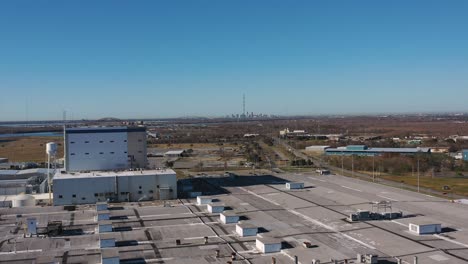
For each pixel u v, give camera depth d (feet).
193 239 167.84
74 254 151.33
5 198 247.70
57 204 239.50
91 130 273.75
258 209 218.59
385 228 178.09
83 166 272.51
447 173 334.85
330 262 139.54
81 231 181.78
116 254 141.18
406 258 142.10
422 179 306.76
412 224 172.86
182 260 144.05
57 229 177.17
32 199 238.27
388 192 256.52
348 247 154.61
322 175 335.06
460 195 245.65
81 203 242.17
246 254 149.48
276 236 169.89
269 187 282.77
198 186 293.64
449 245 154.92
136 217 205.46
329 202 231.50
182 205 232.73
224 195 258.37
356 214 191.11
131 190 247.91
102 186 244.63
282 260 142.72
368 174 338.95
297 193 259.19
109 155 276.41
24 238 171.83
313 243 160.04
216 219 199.62
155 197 250.78
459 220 188.75
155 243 163.22
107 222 191.52
